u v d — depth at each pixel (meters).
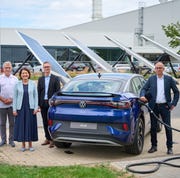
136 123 7.30
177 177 5.91
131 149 7.43
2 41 54.56
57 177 5.68
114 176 5.83
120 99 6.99
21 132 7.68
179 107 15.48
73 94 7.27
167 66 36.78
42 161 7.04
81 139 7.06
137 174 6.06
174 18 69.12
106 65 22.44
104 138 6.91
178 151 7.91
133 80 8.32
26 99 7.69
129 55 26.70
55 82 8.22
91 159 7.24
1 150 7.91
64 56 58.78
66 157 7.38
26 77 7.73
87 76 8.31
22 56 55.53
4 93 8.20
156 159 7.05
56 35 58.91
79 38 61.97
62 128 7.19
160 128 10.12
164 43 70.62
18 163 6.85
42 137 9.33
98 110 6.99
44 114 8.29
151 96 7.64
